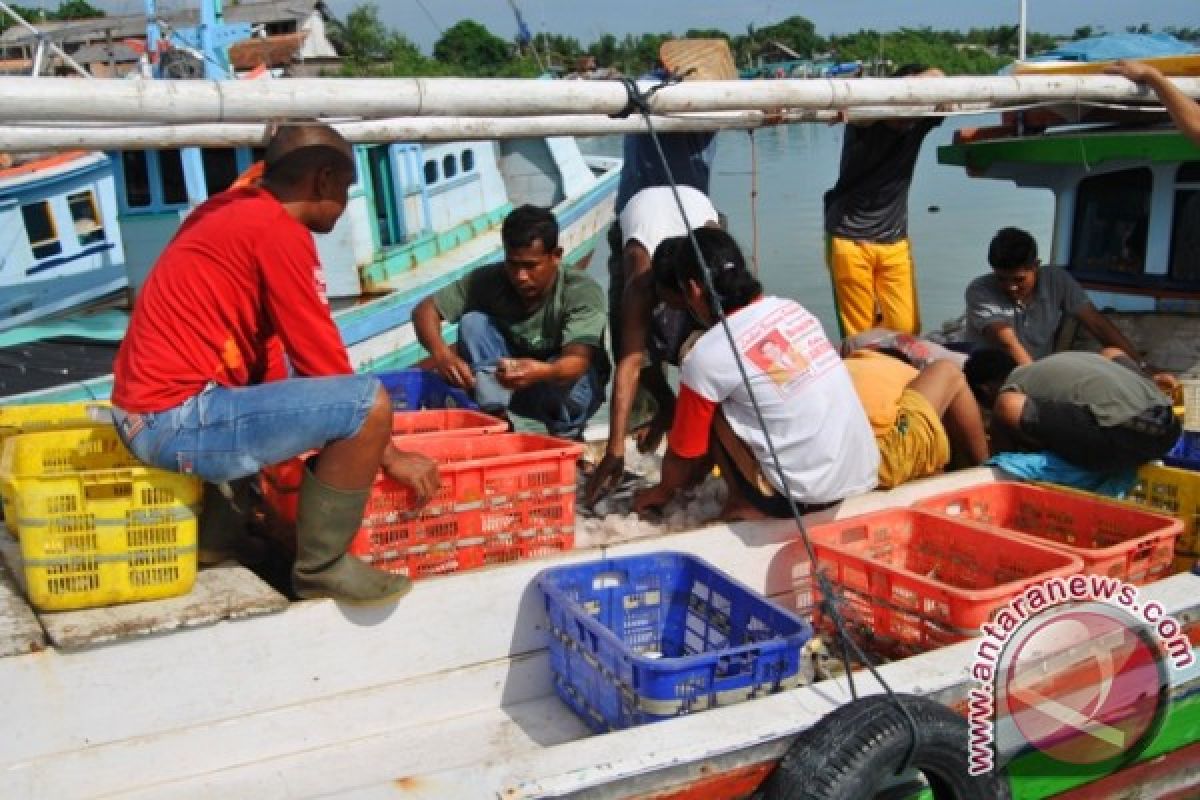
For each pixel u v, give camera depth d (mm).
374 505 4062
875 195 7148
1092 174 6844
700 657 3611
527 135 5250
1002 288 6422
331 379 3686
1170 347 6570
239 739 3836
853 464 4500
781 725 3500
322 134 3725
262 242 3602
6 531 4414
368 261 12047
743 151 23500
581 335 5414
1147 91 5539
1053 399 5152
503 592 4195
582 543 4730
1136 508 4621
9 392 9133
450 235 13711
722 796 3416
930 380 5121
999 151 7012
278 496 4324
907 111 5582
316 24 34406
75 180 11992
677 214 5652
